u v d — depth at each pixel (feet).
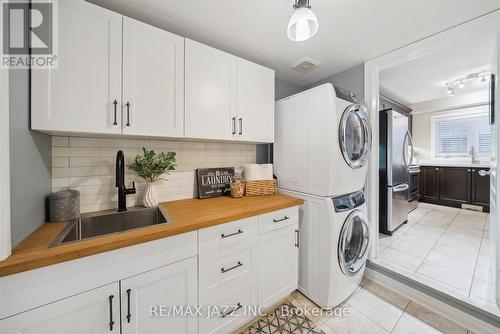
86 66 3.54
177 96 4.51
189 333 3.69
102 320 2.87
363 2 4.07
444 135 15.26
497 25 4.38
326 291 5.13
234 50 5.93
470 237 9.25
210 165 6.38
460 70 8.81
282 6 4.18
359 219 5.77
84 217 4.10
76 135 4.18
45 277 2.50
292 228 5.43
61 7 3.34
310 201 5.55
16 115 2.77
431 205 14.51
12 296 2.36
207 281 3.88
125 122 3.91
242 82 5.60
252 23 4.73
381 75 9.38
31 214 3.20
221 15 4.45
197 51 4.79
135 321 3.13
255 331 4.66
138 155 5.01
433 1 4.05
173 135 4.48
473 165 12.96
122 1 3.99
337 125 5.01
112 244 2.85
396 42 5.51
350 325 4.83
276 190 6.61
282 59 6.45
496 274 4.48
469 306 4.77
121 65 3.85
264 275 4.85
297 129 5.94
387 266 6.34
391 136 8.98
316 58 6.39
